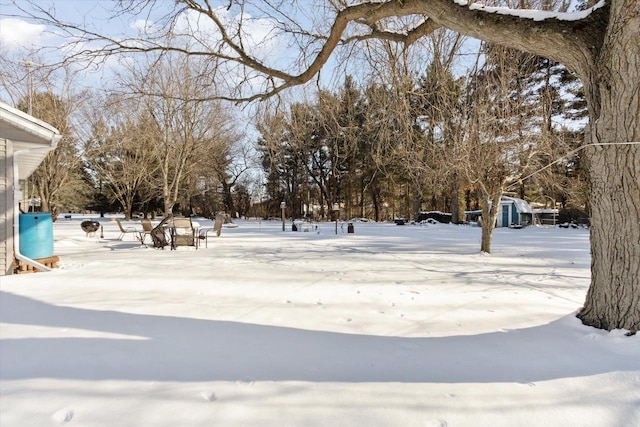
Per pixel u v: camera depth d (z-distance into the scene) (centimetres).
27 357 261
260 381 229
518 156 919
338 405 203
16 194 641
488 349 283
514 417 193
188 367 248
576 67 323
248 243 1276
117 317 362
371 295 465
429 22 473
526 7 545
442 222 3194
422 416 193
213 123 1928
